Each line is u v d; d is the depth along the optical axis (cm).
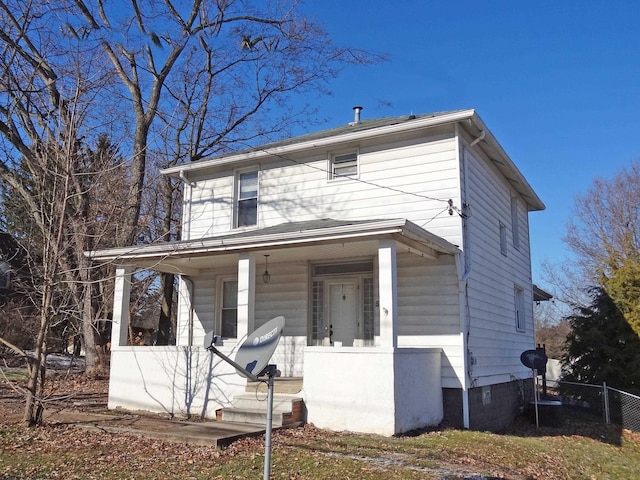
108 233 1453
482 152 1393
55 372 1609
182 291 1540
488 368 1309
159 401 1147
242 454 764
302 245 1097
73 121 1007
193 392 1110
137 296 2058
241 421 991
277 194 1445
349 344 1300
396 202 1272
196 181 1590
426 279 1207
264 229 1288
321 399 988
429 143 1256
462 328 1156
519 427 1395
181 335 1516
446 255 1194
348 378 971
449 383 1151
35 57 1437
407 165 1273
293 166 1434
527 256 1855
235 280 1483
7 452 759
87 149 1273
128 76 1917
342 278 1335
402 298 1225
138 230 1812
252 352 484
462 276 1177
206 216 1546
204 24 2131
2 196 1623
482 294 1306
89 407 1180
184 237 1564
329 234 1029
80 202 1264
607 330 1861
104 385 1512
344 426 961
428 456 802
